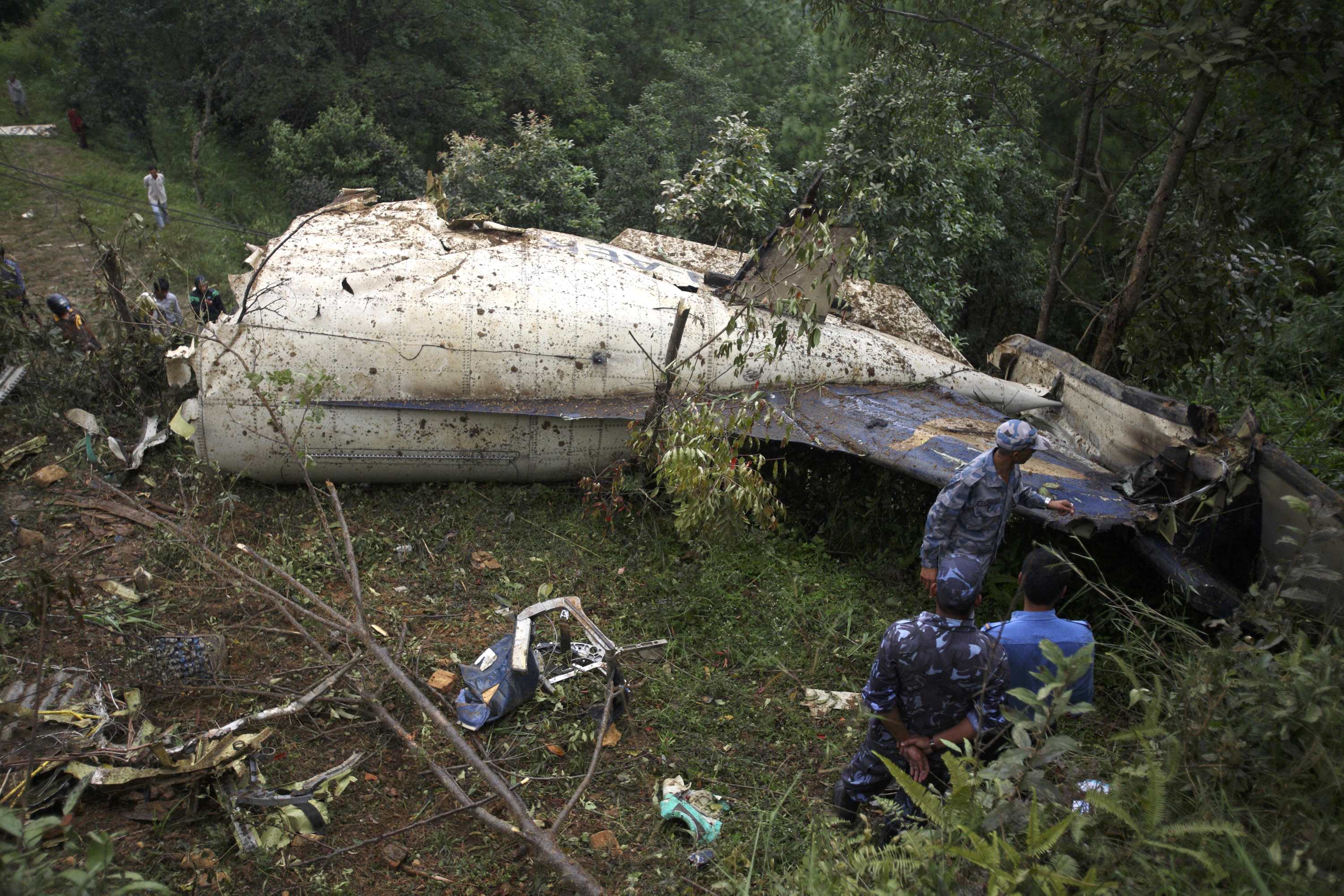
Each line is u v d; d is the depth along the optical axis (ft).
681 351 22.24
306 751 13.99
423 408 20.83
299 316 20.88
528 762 14.02
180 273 40.63
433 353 20.99
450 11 76.59
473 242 23.84
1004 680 10.59
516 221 47.70
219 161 66.49
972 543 14.85
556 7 86.89
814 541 20.67
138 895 10.89
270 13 66.80
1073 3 24.98
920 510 20.38
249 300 21.18
